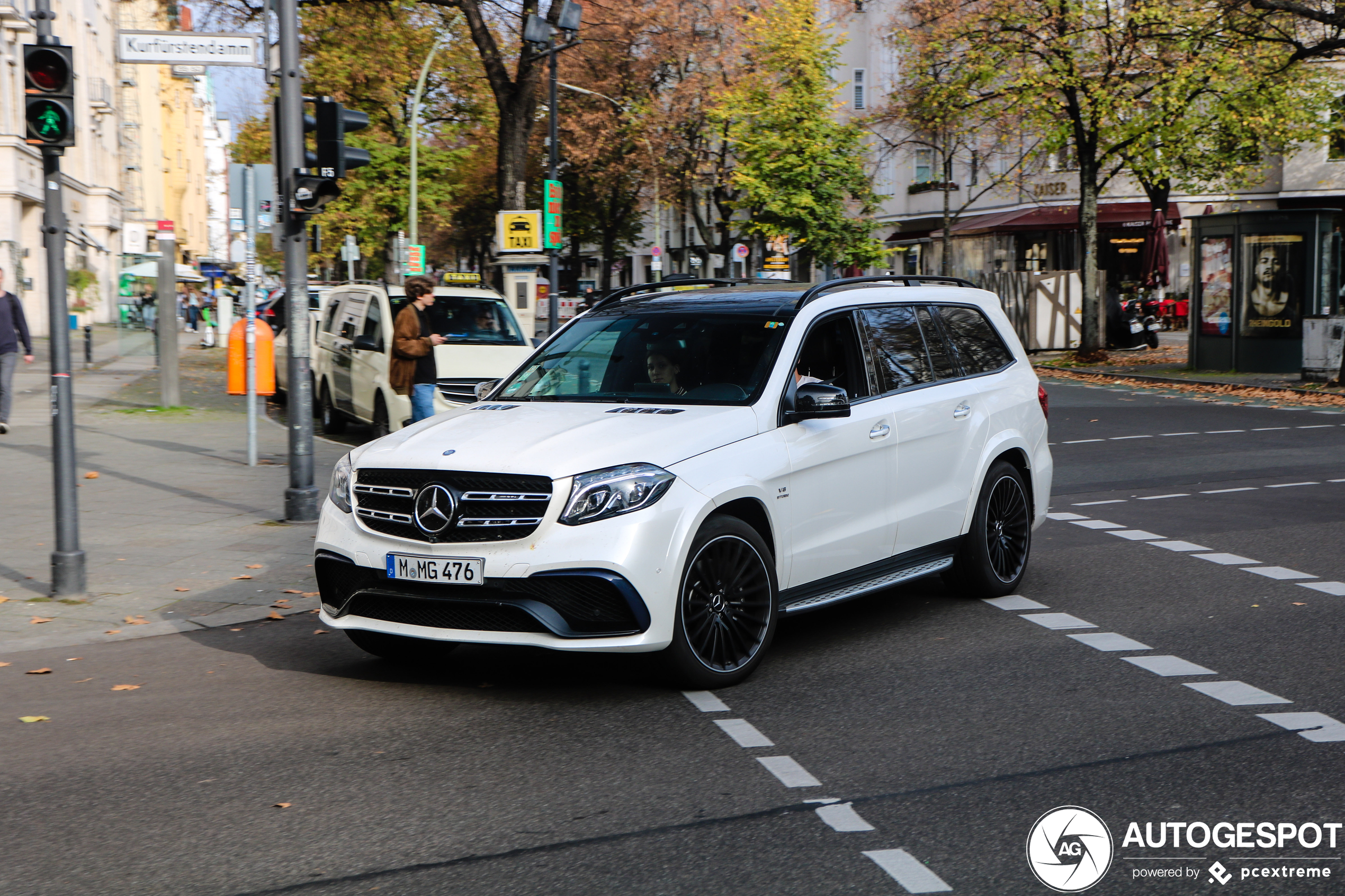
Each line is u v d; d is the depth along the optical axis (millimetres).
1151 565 8883
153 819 4406
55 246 8055
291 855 4066
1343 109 35281
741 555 6027
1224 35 27766
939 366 7707
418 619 5809
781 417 6363
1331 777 4676
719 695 5852
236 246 31000
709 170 44500
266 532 10312
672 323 6992
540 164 56062
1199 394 23469
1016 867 3920
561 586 5508
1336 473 13273
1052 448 16016
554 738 5242
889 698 5793
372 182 40406
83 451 15367
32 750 5219
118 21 62969
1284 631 6941
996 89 32625
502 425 6191
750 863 3959
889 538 6996
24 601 8070
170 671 6512
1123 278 44594
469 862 3992
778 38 35250
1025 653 6570
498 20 24234
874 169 45406
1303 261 26047
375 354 15750
